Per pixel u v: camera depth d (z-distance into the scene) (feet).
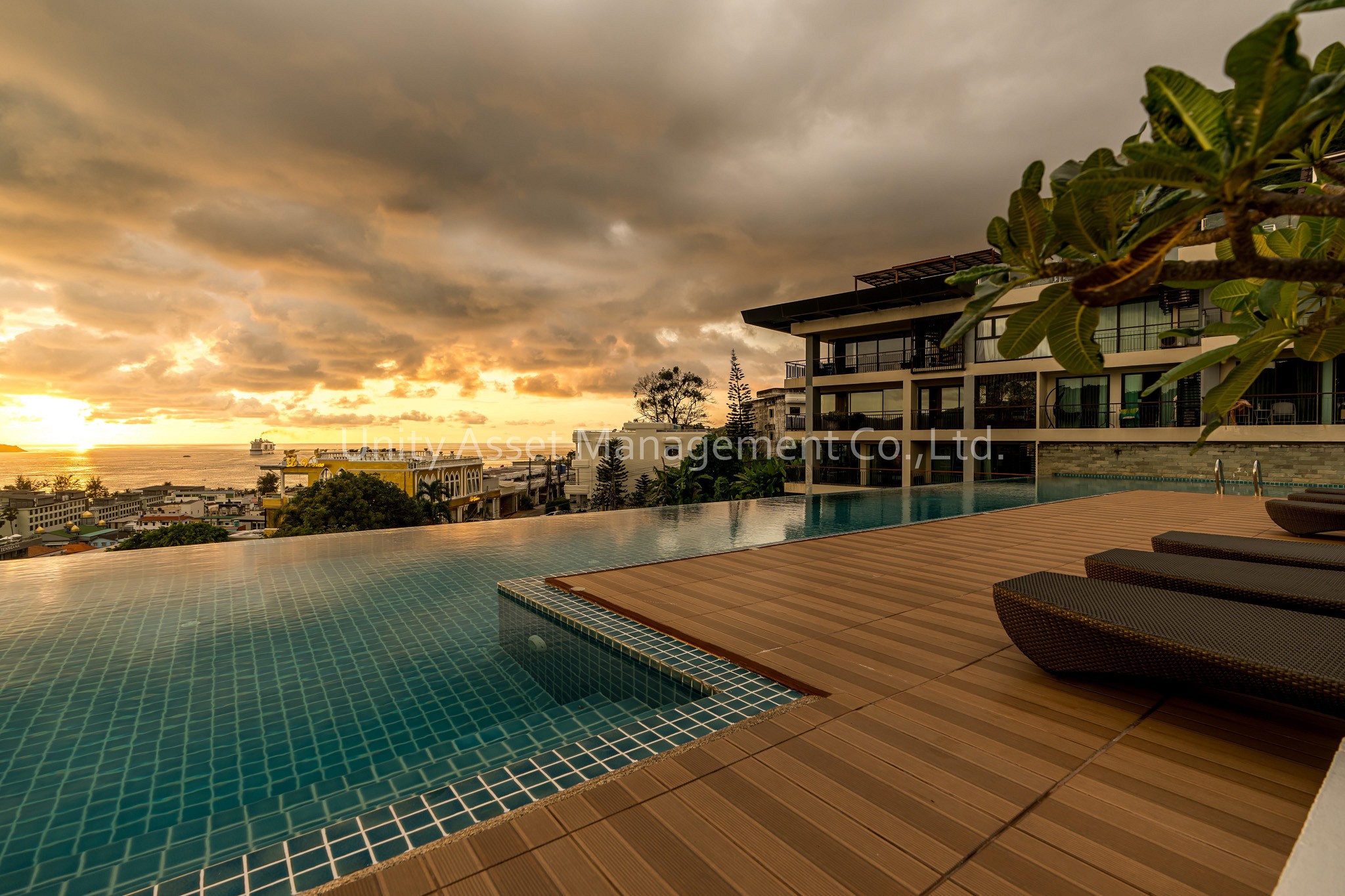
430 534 31.09
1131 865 4.96
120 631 16.29
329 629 16.62
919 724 7.67
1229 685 6.82
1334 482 47.55
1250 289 5.51
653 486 146.10
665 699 10.55
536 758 7.23
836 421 79.77
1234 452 52.54
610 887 4.77
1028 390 64.75
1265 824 5.46
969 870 4.94
